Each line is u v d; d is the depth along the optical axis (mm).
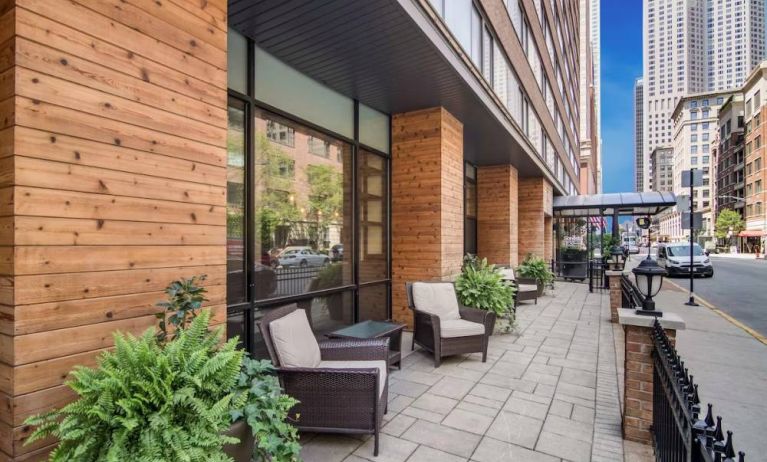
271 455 1989
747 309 8336
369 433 2629
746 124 46312
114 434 1442
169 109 2148
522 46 8883
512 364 4469
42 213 1634
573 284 12398
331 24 3693
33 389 1587
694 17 111062
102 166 1845
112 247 1880
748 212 45469
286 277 4387
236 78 3803
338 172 5332
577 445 2756
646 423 2783
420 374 4137
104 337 1834
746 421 3205
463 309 4930
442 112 6023
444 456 2607
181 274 2193
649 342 2809
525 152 8828
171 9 2176
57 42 1696
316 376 2668
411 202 6203
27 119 1595
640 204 12758
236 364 1824
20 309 1559
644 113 120875
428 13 3885
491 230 10055
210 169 2377
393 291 6285
